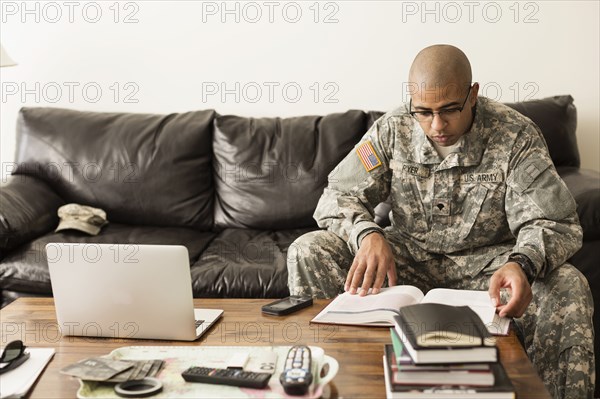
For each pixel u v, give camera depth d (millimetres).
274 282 2561
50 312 1916
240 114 3488
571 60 3342
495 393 1264
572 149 3092
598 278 2566
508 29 3338
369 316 1722
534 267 1840
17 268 2648
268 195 3100
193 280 2578
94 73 3516
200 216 3158
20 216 2803
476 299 1771
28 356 1555
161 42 3473
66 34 3502
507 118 2217
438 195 2256
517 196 2131
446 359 1279
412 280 2322
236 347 1574
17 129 3301
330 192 2332
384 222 2994
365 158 2318
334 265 2146
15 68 3539
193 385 1390
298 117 3266
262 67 3451
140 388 1384
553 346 1842
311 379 1350
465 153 2197
